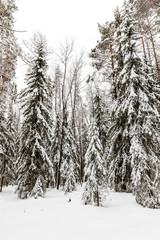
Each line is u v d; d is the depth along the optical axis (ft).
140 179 30.89
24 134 49.32
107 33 61.93
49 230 18.39
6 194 56.59
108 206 31.12
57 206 31.53
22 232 17.89
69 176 59.21
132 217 23.34
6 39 36.70
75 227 19.26
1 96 64.85
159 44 54.08
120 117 42.29
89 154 33.83
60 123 80.84
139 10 39.04
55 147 79.41
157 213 25.16
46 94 51.78
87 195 31.86
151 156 32.76
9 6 30.71
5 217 24.95
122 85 40.81
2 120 67.00
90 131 35.58
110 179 42.93
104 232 17.70
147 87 37.17
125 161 39.91
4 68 58.34
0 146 63.26
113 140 44.60
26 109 49.55
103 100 70.18
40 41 47.39
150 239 15.81
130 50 37.50
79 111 110.73
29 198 41.91
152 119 34.47
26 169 46.80
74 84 75.36
